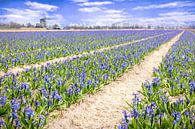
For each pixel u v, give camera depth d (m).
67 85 8.68
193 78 9.83
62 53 17.88
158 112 5.92
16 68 13.03
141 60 16.62
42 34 42.53
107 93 8.93
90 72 10.62
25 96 7.52
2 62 12.77
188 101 6.61
